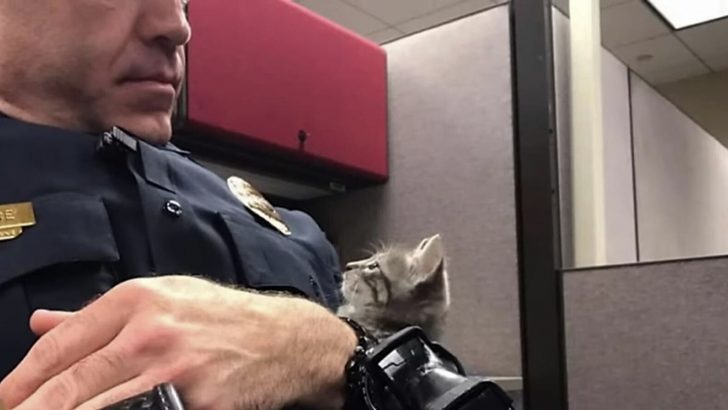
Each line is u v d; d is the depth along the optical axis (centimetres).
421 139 117
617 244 128
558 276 103
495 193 109
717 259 93
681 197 166
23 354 41
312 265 63
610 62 133
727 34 292
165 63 53
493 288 108
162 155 55
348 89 114
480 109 112
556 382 102
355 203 123
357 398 41
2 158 46
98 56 49
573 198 112
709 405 92
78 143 49
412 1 290
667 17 272
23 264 43
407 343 43
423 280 89
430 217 115
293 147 103
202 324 36
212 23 93
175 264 49
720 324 92
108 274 45
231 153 98
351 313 88
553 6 113
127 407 30
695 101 346
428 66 118
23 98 50
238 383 35
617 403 98
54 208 45
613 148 130
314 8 295
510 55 110
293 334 39
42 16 49
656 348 96
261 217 61
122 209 48
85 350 33
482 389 40
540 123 106
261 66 100
